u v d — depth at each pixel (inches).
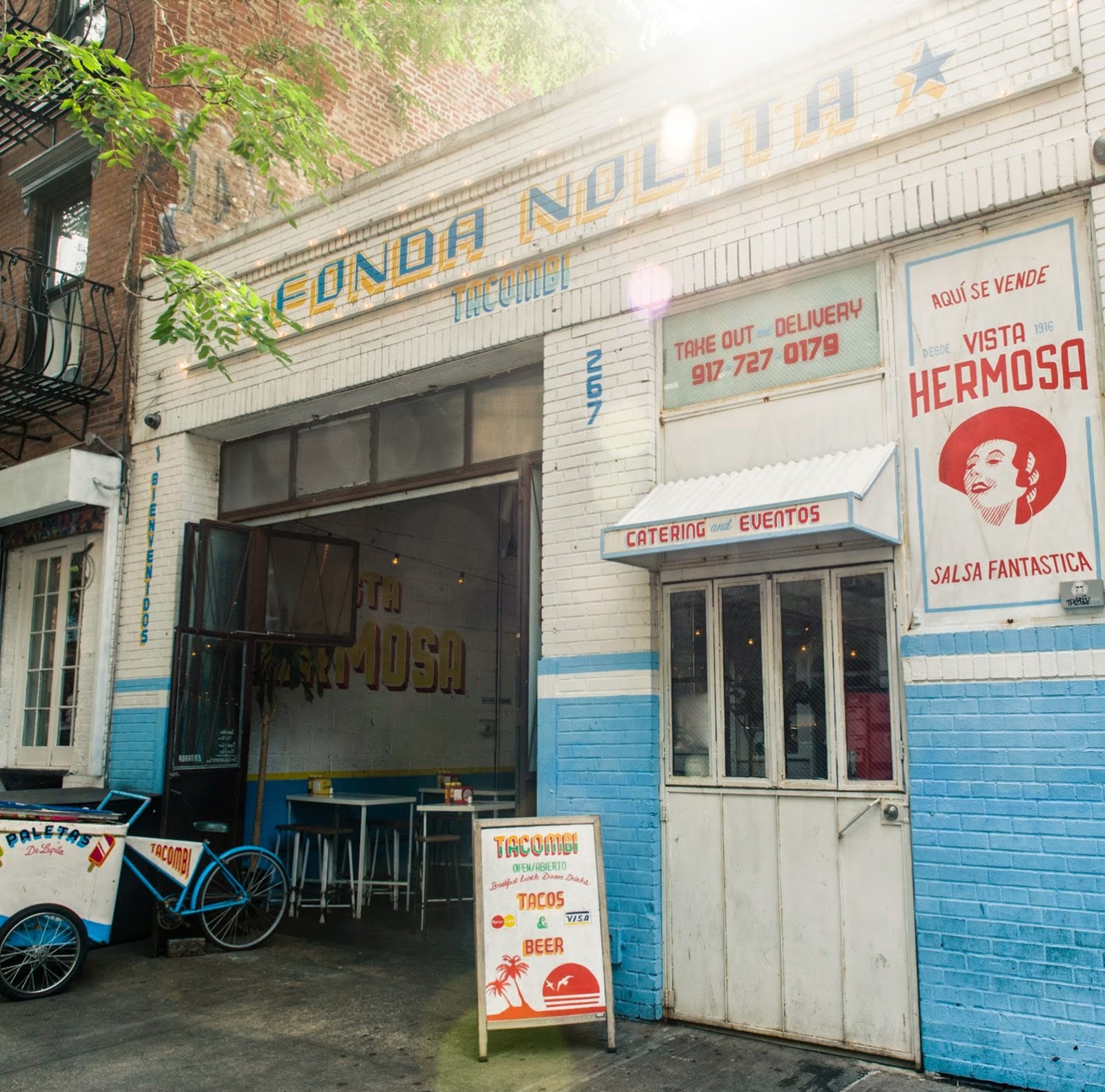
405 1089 195.0
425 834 326.6
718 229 246.2
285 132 337.4
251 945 308.0
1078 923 182.2
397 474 325.1
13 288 438.0
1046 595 193.8
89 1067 209.2
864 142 223.6
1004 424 202.5
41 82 335.9
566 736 254.4
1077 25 199.3
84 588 398.0
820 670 221.3
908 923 202.2
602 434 259.6
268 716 377.1
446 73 559.8
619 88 270.1
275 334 346.0
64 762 391.5
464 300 295.1
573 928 219.0
